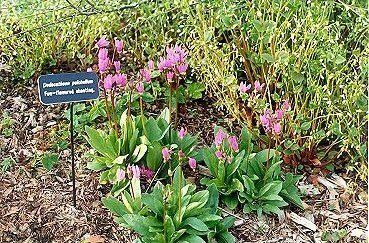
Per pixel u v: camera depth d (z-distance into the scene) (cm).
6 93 174
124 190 137
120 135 153
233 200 140
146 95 166
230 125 160
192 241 123
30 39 174
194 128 166
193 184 146
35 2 167
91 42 173
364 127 152
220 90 167
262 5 152
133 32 188
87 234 132
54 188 144
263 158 146
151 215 130
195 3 152
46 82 129
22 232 132
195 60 163
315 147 156
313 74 150
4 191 142
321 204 147
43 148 156
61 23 167
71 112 132
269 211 138
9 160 150
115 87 137
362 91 146
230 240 129
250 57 158
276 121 134
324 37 138
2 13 166
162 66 137
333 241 135
